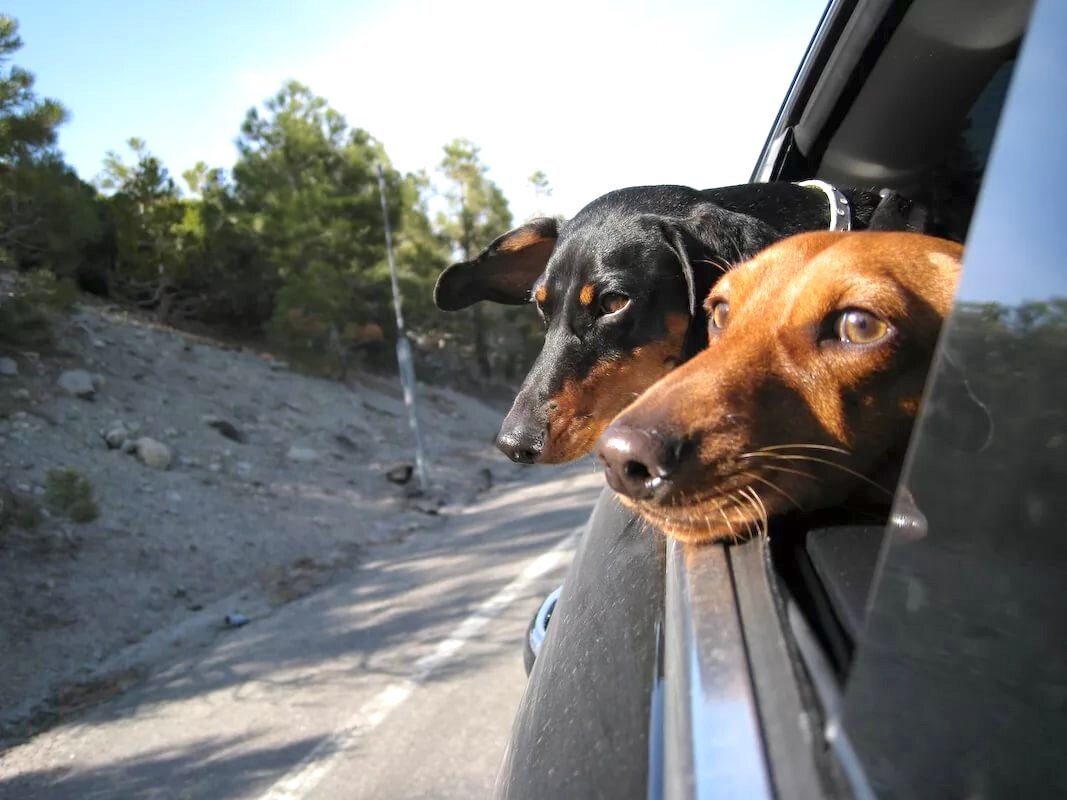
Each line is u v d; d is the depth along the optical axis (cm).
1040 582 13
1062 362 14
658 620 27
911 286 28
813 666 18
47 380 270
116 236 478
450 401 561
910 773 14
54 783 96
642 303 64
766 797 16
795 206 60
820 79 52
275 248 476
